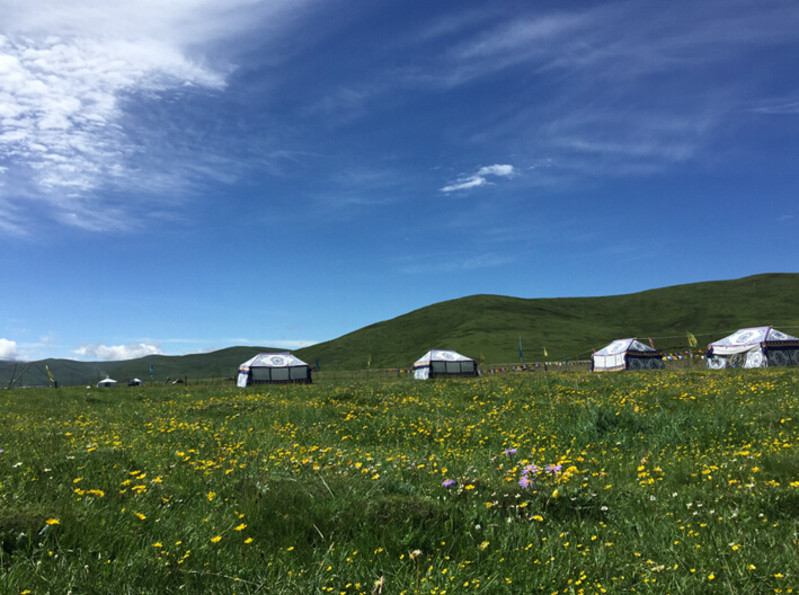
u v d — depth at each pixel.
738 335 62.94
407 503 5.43
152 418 16.23
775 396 16.27
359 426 13.16
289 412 16.80
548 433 11.45
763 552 4.41
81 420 16.52
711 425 10.82
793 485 6.05
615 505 5.99
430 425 12.97
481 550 4.46
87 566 3.65
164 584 3.66
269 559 4.13
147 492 5.64
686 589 3.79
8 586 3.37
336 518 5.06
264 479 6.32
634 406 14.72
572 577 4.01
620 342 71.69
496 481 6.63
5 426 14.36
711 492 6.42
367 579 3.90
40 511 4.61
